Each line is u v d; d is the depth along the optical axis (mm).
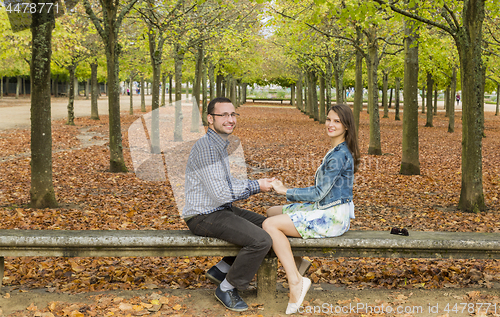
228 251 3309
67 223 6238
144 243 3277
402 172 11109
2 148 14273
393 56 21016
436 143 18438
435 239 3396
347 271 4328
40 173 7051
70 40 11523
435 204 7789
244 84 59031
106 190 8828
